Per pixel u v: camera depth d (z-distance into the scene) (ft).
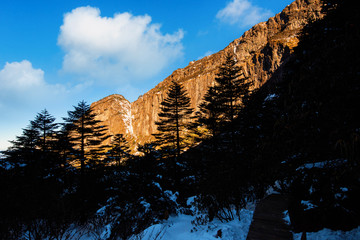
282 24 410.72
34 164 36.52
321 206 10.84
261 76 301.43
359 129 5.96
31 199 17.90
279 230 12.68
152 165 39.65
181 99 69.21
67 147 59.26
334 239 9.75
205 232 19.31
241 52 433.48
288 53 263.90
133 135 516.32
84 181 50.96
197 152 56.39
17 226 15.88
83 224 27.71
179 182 56.65
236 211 21.54
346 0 13.43
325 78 7.02
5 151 63.52
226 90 55.31
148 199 32.50
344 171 6.22
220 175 24.09
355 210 10.27
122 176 38.42
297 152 8.18
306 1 386.11
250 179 19.86
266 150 10.08
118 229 21.58
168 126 68.49
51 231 15.64
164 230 22.82
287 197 18.04
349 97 6.28
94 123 62.49
